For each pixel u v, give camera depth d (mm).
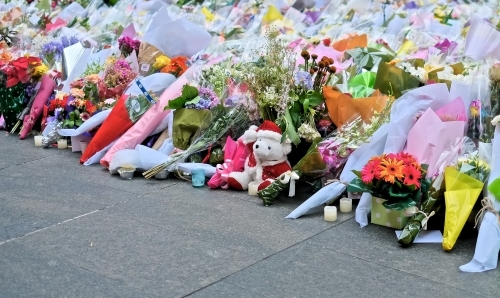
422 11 8984
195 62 7234
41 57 8320
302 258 4207
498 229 4152
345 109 5434
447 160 4801
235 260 4180
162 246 4395
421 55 7062
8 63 7641
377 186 4562
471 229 4555
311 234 4582
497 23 7602
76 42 8406
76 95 6859
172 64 7051
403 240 4316
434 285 3832
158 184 5734
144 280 3922
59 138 6980
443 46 7059
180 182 5789
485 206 4289
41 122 7391
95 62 7629
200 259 4195
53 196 5434
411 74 5957
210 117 5887
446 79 5801
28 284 3883
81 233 4637
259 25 9000
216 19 9703
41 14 10672
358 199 5102
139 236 4566
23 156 6684
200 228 4699
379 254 4250
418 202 4555
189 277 3957
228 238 4520
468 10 8750
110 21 10039
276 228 4695
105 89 6977
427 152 4867
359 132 5328
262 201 5238
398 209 4430
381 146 5215
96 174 6039
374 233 4590
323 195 4977
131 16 10039
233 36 8641
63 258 4234
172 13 9914
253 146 5363
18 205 5227
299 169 5258
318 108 5566
